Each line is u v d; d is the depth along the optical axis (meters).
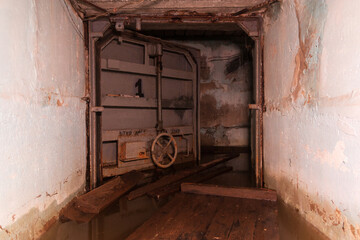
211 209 2.90
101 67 4.46
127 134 4.84
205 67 7.62
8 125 1.88
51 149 2.58
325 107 2.16
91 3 3.36
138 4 3.46
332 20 2.05
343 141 1.92
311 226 2.41
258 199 3.22
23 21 2.09
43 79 2.43
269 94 3.57
